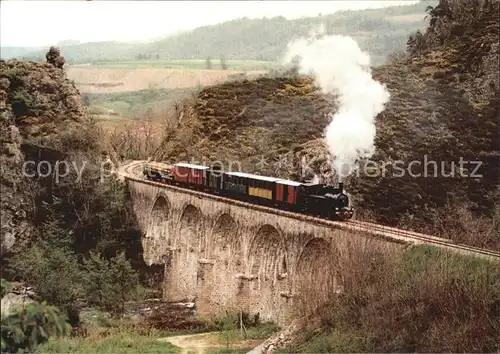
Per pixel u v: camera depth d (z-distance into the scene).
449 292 42.47
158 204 76.31
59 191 76.50
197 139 96.56
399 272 44.78
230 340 53.69
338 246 48.94
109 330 56.72
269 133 92.00
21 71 84.62
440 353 40.19
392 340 42.00
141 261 76.12
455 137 79.81
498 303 41.22
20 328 32.53
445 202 72.69
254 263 58.62
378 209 72.94
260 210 57.62
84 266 67.25
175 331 57.66
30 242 71.44
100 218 76.69
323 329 46.84
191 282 68.94
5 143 75.62
